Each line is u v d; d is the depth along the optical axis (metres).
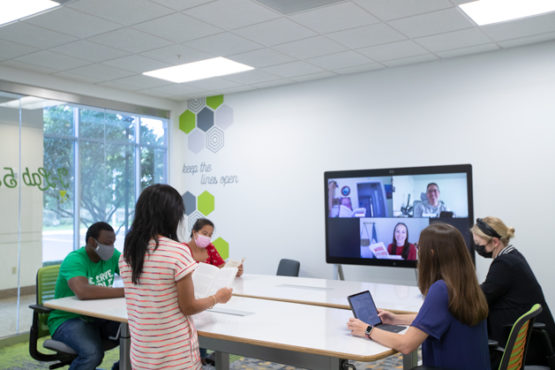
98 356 2.98
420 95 5.15
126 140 6.36
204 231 4.18
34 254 5.24
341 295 3.39
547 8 3.73
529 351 2.63
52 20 3.87
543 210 4.50
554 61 4.46
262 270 6.21
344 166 5.62
